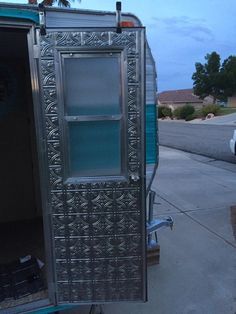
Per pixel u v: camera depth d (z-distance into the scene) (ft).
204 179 25.43
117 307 10.25
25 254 11.44
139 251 8.60
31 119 14.12
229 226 16.02
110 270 8.63
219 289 11.09
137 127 8.09
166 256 13.20
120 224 8.45
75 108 7.97
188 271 12.15
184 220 16.81
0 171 14.17
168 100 212.64
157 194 21.25
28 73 13.73
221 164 32.27
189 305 10.31
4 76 13.52
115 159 8.25
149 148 9.54
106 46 7.72
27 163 14.44
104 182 8.24
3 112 13.76
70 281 8.59
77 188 8.21
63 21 7.95
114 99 8.00
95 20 8.20
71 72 7.82
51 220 8.30
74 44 7.67
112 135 8.16
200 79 211.61
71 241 8.43
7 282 9.49
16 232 13.39
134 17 8.56
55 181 8.14
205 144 48.85
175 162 33.60
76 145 8.13
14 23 7.46
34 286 9.30
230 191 21.98
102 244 8.50
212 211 18.08
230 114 124.06
